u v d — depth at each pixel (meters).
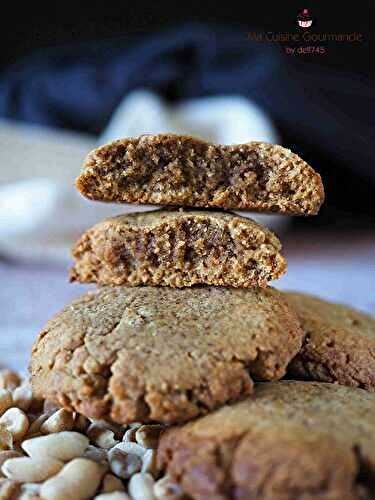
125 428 0.14
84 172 0.15
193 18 0.46
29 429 0.14
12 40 0.47
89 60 0.46
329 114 0.42
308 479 0.10
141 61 0.43
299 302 0.18
